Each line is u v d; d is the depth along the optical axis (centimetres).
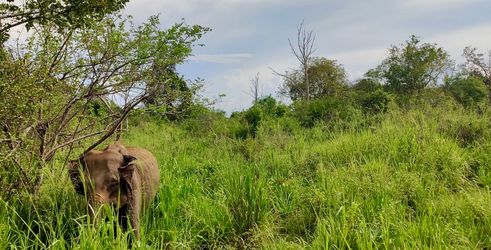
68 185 628
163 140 1398
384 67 2895
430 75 2814
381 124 1252
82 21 555
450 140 1001
